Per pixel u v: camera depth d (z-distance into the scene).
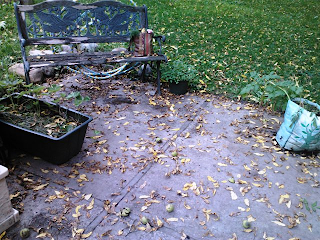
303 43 6.76
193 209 2.46
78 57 4.04
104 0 4.09
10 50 4.93
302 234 2.29
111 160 2.96
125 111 3.83
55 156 2.77
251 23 8.16
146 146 3.18
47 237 2.19
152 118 3.71
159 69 4.15
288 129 3.13
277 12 9.68
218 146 3.24
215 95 4.34
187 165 2.94
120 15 4.25
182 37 6.53
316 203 2.57
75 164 2.88
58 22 3.98
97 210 2.41
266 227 2.34
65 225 2.28
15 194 2.52
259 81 3.83
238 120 3.74
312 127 2.96
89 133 3.36
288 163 3.04
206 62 5.29
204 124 3.63
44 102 3.06
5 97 3.11
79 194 2.55
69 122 2.99
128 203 2.49
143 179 2.74
